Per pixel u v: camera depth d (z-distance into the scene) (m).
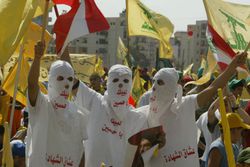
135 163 7.38
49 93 7.35
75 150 7.42
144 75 19.52
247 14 8.78
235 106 9.06
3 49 6.79
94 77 13.30
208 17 8.62
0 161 7.46
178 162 7.39
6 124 6.34
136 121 7.71
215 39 8.59
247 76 10.84
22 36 6.84
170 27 13.45
